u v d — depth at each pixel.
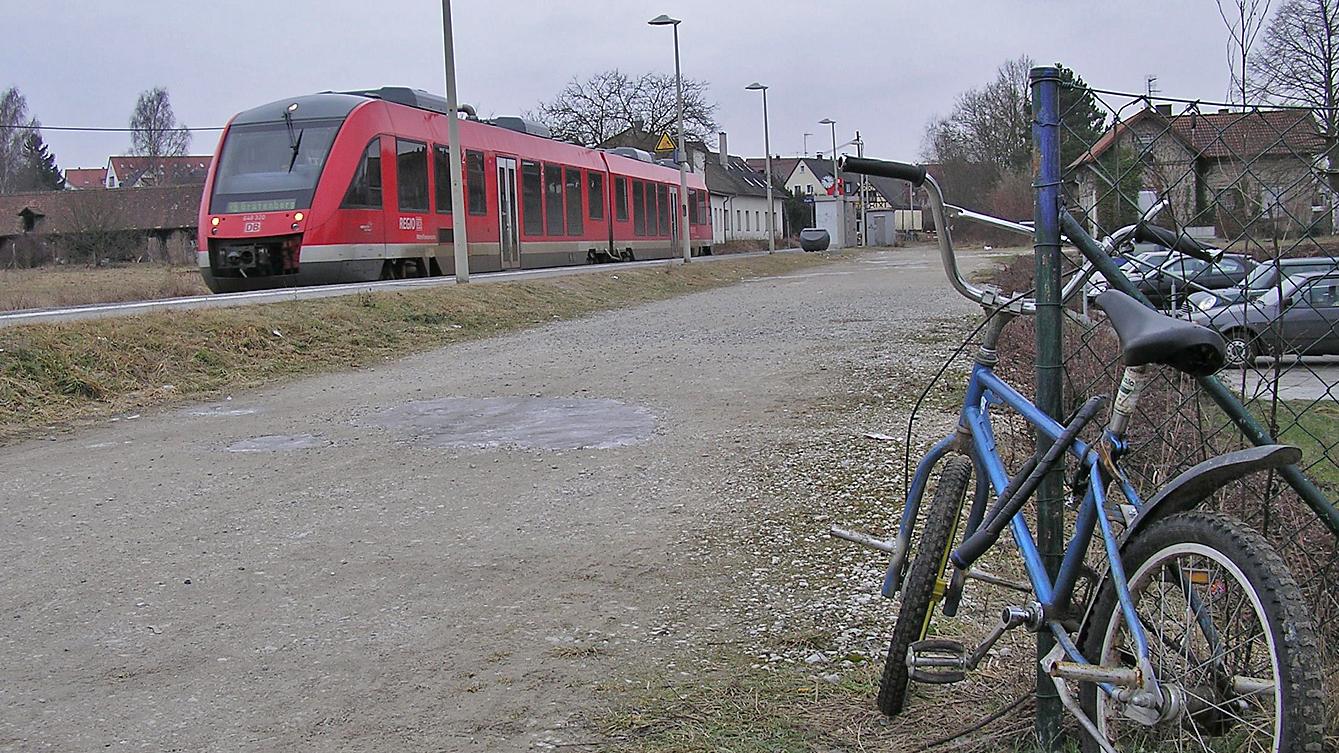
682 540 5.88
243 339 13.62
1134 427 4.12
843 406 9.67
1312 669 2.46
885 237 75.94
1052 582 3.29
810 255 51.94
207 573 5.61
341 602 5.14
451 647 4.57
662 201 40.12
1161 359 2.76
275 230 20.17
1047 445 3.32
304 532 6.29
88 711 4.09
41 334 11.48
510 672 4.30
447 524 6.37
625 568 5.47
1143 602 2.92
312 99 21.62
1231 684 2.80
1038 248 3.39
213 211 20.61
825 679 4.10
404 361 14.33
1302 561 3.71
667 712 3.89
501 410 10.12
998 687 3.87
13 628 4.93
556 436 8.79
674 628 4.67
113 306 16.08
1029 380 5.18
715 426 8.95
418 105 24.66
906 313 19.50
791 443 8.15
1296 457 2.62
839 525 6.01
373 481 7.46
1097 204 3.65
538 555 5.74
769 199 57.06
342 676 4.33
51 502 7.11
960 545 3.50
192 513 6.76
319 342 14.68
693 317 19.95
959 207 3.52
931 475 4.48
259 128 21.25
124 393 11.23
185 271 42.38
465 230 22.45
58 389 10.81
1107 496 3.00
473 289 20.44
